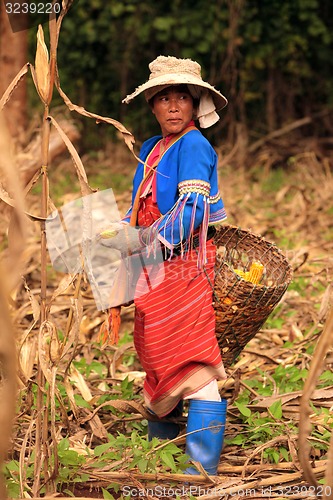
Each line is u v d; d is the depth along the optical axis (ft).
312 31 59.93
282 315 27.25
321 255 34.53
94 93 63.21
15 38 50.24
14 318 24.00
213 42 60.08
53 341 15.17
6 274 11.56
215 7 59.82
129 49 61.98
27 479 16.28
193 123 16.75
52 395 14.67
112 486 15.94
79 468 16.31
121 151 60.54
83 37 61.67
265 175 53.93
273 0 59.62
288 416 18.94
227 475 16.84
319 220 41.09
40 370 15.06
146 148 17.37
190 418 16.38
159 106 16.39
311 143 59.31
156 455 16.44
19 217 12.25
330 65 62.08
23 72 14.88
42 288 15.02
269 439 17.95
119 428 19.44
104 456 16.79
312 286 29.43
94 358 24.40
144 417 17.83
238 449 18.08
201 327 16.10
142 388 21.27
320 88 62.18
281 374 21.39
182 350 16.10
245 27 59.67
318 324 23.56
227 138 61.36
